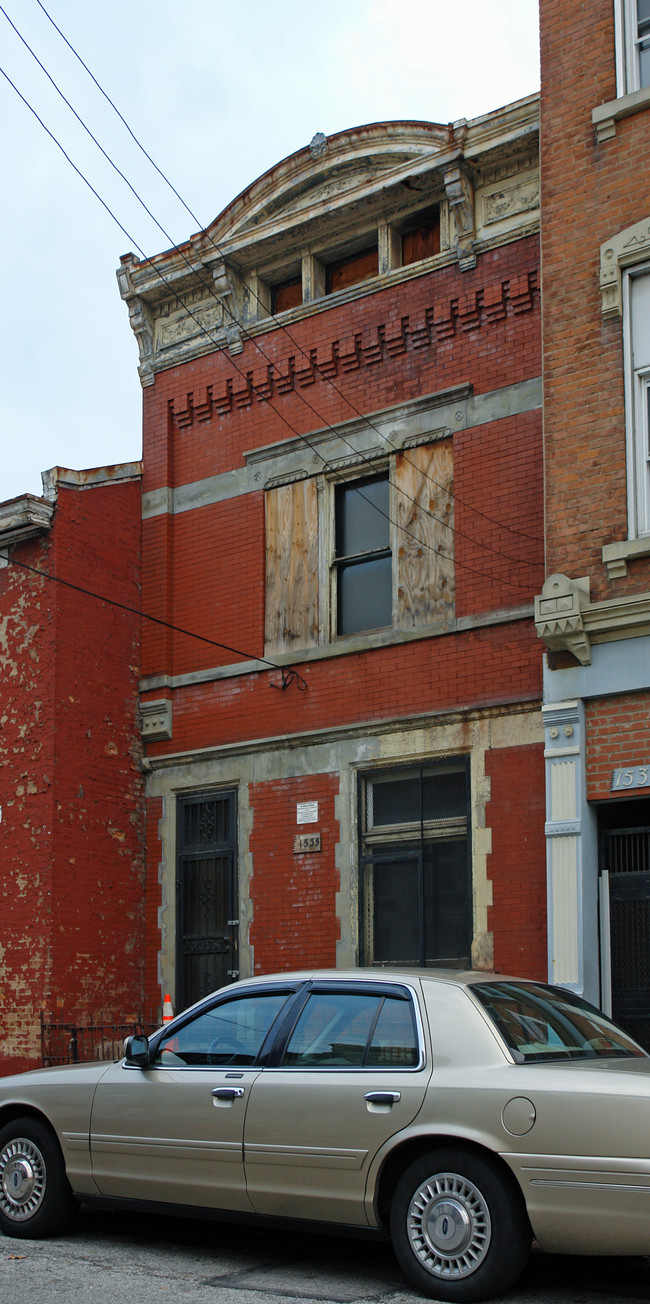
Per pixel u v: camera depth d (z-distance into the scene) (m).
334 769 13.42
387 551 13.66
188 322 15.90
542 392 12.08
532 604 12.21
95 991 14.02
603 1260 6.89
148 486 15.89
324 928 13.15
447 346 13.43
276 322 14.91
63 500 14.80
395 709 13.02
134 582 15.60
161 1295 6.02
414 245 14.32
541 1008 6.75
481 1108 5.94
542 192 11.60
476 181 13.45
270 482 14.74
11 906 14.05
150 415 16.06
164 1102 7.04
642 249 10.75
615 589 10.52
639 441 10.67
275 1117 6.59
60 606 14.48
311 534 14.28
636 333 10.82
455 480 13.07
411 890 12.66
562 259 11.35
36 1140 7.58
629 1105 5.61
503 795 11.98
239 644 14.63
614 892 10.49
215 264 15.35
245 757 14.25
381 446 13.73
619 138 11.16
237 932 13.89
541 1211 5.68
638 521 10.55
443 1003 6.44
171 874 14.67
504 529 12.57
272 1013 7.01
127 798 14.91
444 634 12.77
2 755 14.56
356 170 14.66
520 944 11.52
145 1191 7.05
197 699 14.90
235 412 15.29
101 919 14.27
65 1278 6.42
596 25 11.52
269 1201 6.56
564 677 10.80
